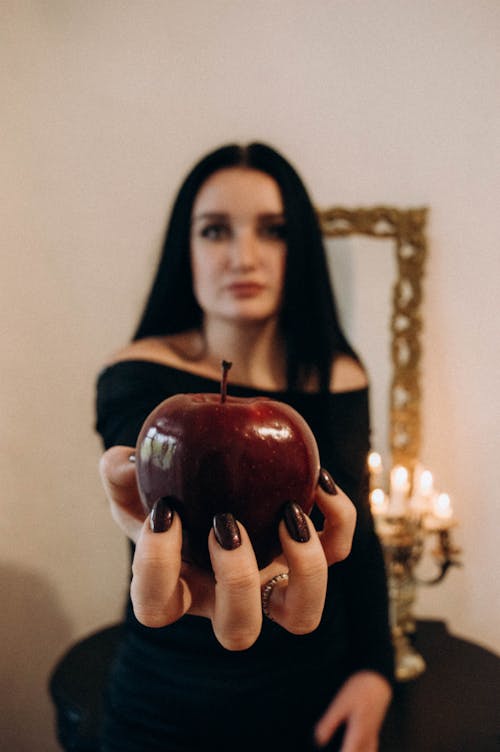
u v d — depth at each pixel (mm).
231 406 443
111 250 1369
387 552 1132
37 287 1372
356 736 782
